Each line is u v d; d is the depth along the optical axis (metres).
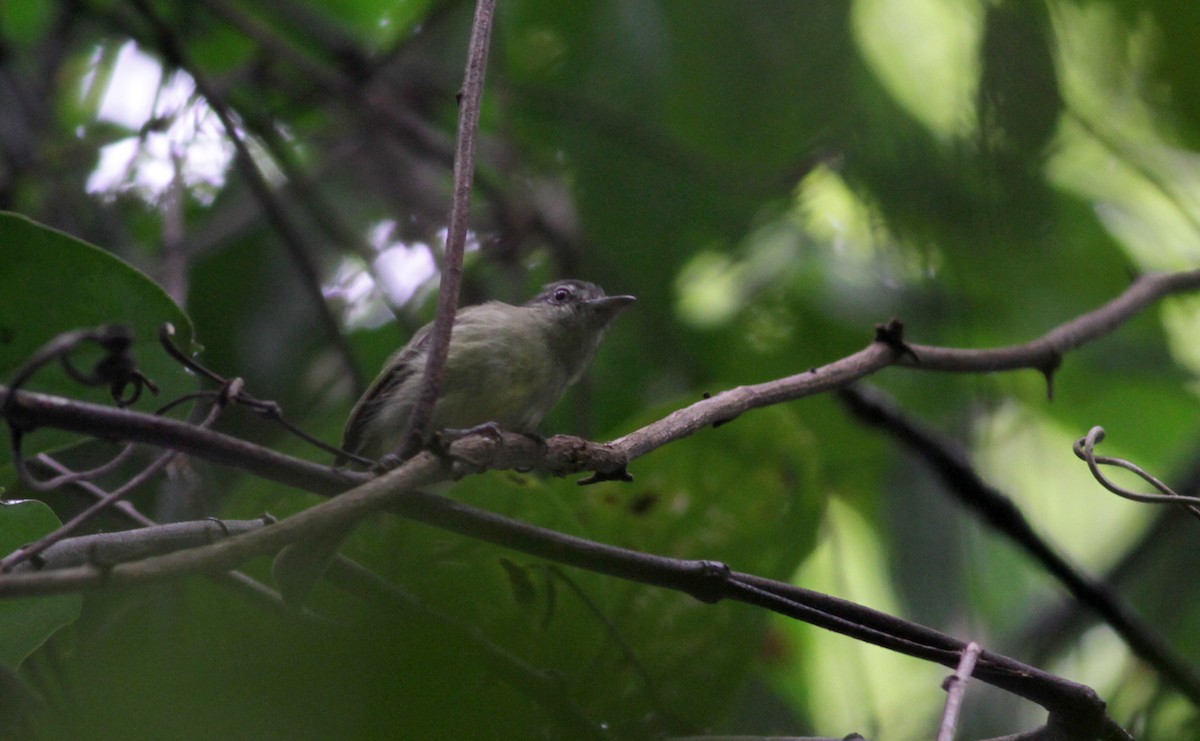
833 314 11.78
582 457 5.57
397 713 4.95
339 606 6.79
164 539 5.45
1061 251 11.55
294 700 4.76
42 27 12.83
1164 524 10.99
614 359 11.87
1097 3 9.82
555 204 11.92
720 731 7.09
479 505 6.96
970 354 7.41
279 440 11.04
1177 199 10.33
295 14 12.09
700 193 11.59
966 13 10.23
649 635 7.12
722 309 12.17
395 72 12.51
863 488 11.92
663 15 10.95
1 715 5.83
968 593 11.36
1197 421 12.23
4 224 4.79
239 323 11.48
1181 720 9.11
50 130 11.14
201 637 6.18
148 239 11.84
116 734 4.48
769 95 10.70
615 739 6.79
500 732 5.96
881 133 10.48
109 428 4.32
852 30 10.43
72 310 5.02
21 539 5.52
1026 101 9.37
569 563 5.17
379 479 4.57
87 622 6.69
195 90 10.41
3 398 4.19
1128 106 10.33
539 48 11.42
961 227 10.45
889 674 11.64
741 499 7.50
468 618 6.95
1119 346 12.00
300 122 12.97
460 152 5.55
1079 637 10.79
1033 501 12.32
